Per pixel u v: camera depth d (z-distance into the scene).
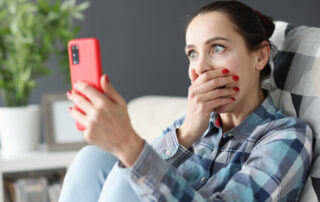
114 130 0.75
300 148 0.99
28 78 2.37
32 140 2.42
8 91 2.41
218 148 1.13
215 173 1.12
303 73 1.17
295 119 1.06
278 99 1.24
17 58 2.35
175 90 2.98
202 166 1.14
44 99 2.41
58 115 2.42
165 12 2.93
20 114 2.36
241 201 0.88
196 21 1.06
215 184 1.07
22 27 2.30
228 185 0.91
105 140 0.76
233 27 1.03
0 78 2.42
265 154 0.96
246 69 1.06
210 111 1.06
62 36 2.45
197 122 1.07
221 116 1.17
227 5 1.05
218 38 1.03
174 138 1.09
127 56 2.92
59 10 2.42
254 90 1.12
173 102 1.91
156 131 1.84
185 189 0.82
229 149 1.11
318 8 2.98
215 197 0.89
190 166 1.16
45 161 2.32
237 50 1.04
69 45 0.83
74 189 1.15
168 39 2.95
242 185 0.91
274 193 0.91
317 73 1.13
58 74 2.83
